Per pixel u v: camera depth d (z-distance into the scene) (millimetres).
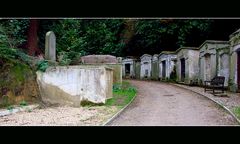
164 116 13859
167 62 35938
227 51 23781
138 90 25125
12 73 15641
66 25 27688
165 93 22750
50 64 18156
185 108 15812
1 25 19328
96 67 17094
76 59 26594
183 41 37375
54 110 15438
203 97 19875
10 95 15234
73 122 12430
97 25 46750
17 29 20250
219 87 22953
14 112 14414
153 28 41000
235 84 22016
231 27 31922
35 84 17047
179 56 32750
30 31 22141
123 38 48188
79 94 17000
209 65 26203
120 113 14758
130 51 49000
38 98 16984
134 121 12875
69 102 16984
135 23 45344
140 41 45375
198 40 36594
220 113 14273
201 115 13898
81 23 45188
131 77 47219
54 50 19984
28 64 17156
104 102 16984
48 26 24938
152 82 35219
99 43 46938
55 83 17125
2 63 15281
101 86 17000
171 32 38656
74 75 17047
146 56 43094
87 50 44875
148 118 13477
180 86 28406
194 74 29844
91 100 16984
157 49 43406
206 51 26312
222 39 33500
